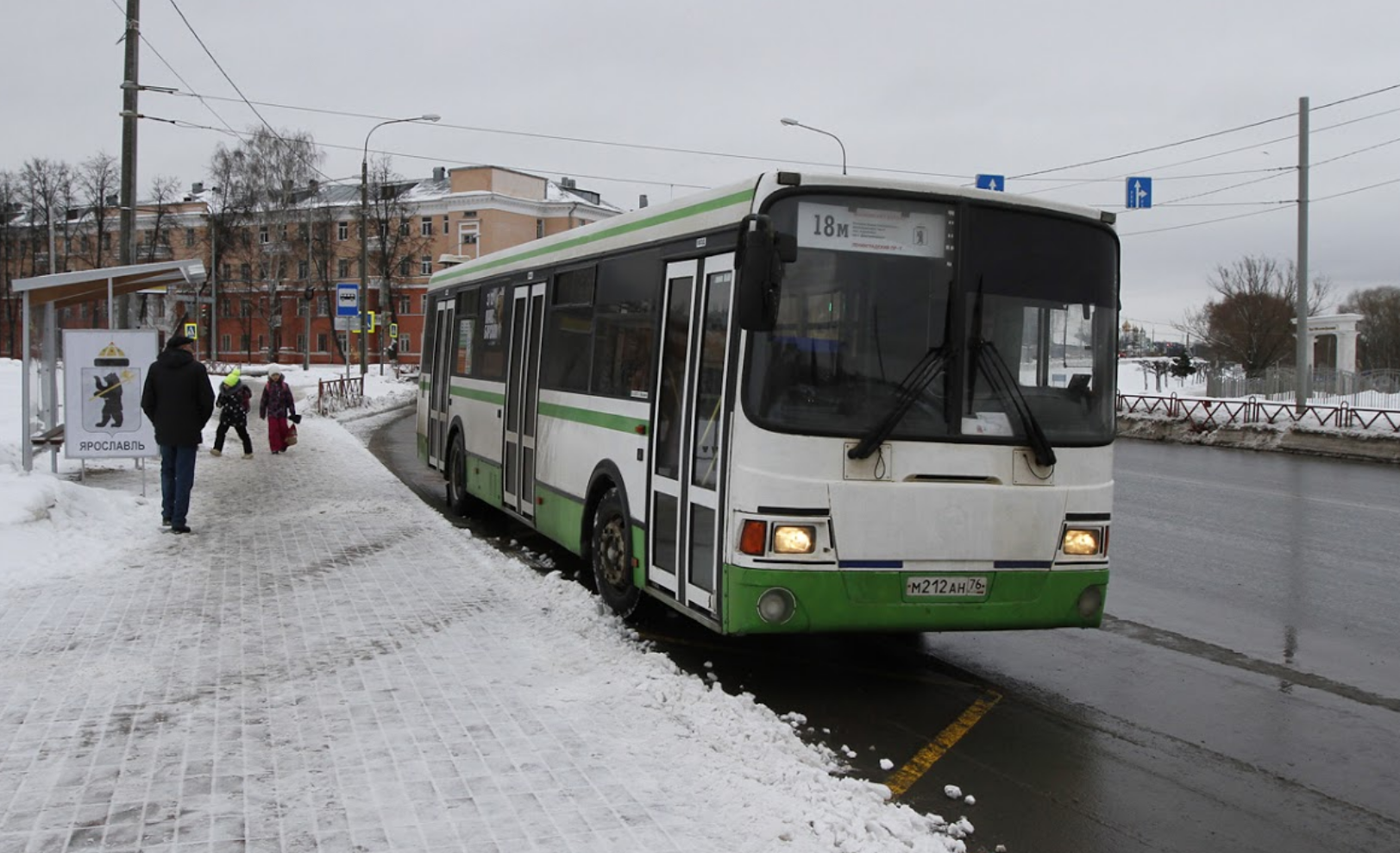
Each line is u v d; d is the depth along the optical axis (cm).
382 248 7012
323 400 3550
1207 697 690
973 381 638
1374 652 802
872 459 618
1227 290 5603
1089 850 465
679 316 728
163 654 680
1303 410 2919
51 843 416
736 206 659
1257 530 1369
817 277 620
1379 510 1567
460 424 1352
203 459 1939
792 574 607
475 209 8506
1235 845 473
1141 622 891
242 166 7206
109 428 1355
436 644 707
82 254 8581
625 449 801
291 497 1440
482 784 476
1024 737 607
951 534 630
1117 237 684
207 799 459
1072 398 664
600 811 449
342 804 454
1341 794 534
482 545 1079
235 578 912
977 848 464
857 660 762
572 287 954
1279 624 884
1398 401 3269
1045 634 854
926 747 588
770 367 612
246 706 582
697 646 777
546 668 657
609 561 832
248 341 8538
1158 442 3128
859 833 436
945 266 639
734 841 422
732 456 624
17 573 902
